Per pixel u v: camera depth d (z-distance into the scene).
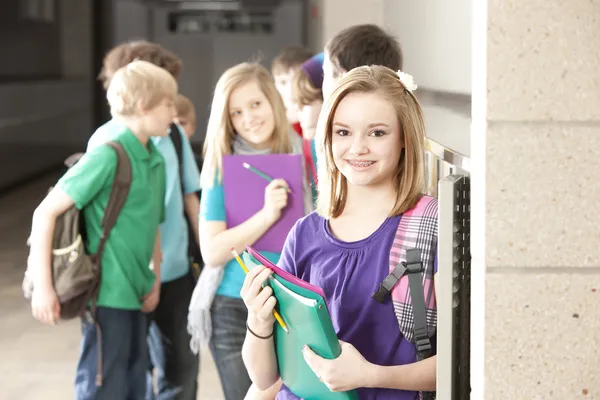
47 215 3.75
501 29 1.92
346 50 3.12
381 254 2.22
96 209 3.83
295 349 2.18
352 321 2.22
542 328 1.99
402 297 2.19
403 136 2.27
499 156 1.95
